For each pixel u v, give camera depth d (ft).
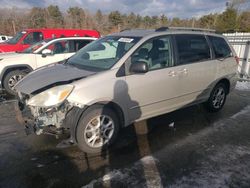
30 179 10.16
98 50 14.33
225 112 18.72
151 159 11.81
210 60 16.70
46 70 13.75
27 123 11.92
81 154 12.08
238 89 26.84
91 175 10.50
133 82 12.55
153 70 13.43
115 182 10.08
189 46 15.51
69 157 11.80
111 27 186.09
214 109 18.37
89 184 9.93
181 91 15.07
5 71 23.31
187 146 13.19
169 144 13.33
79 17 187.83
